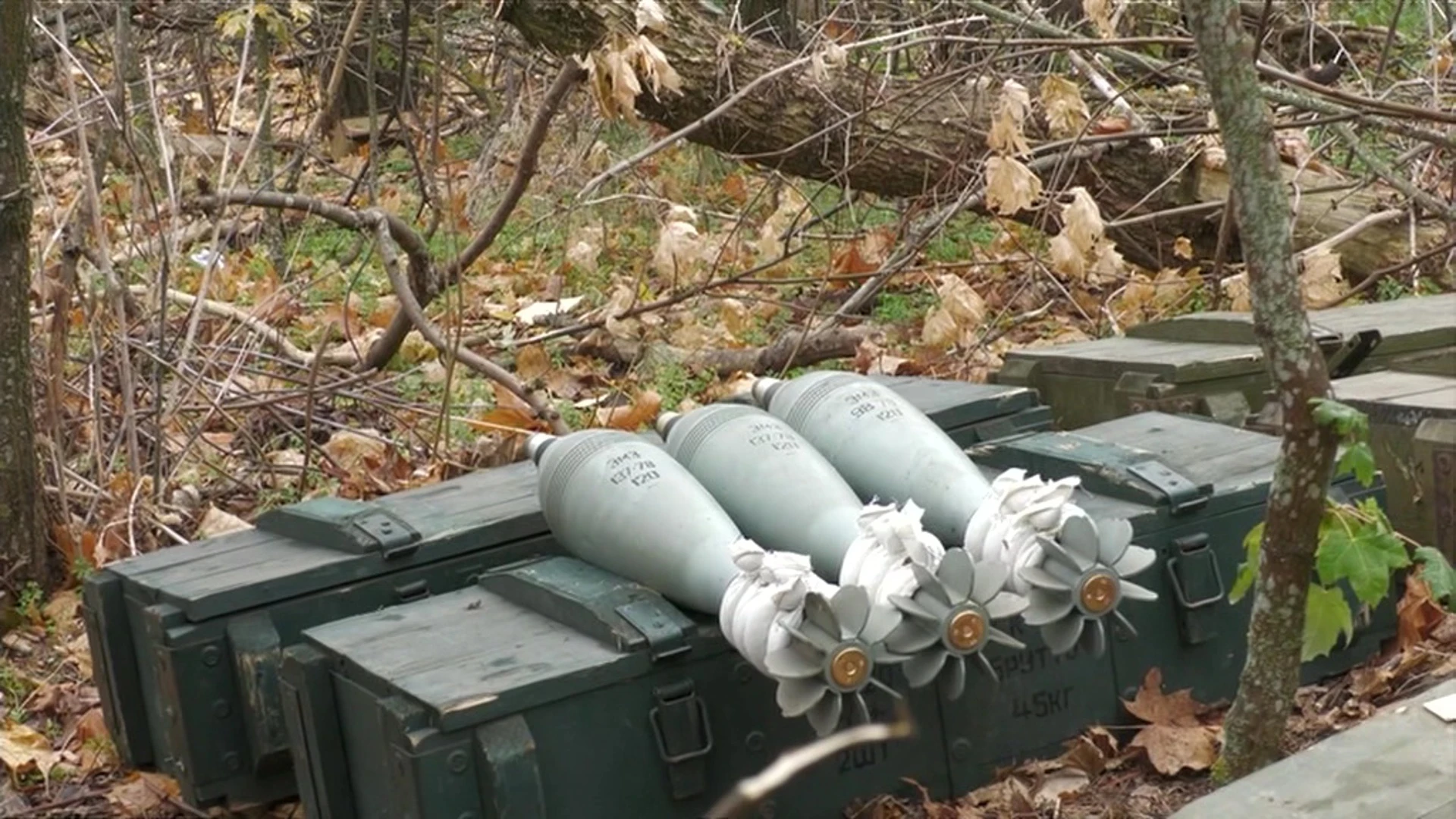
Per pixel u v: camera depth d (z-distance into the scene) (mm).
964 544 3207
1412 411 3832
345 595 3605
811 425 3576
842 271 6930
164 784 3910
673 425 3584
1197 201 6848
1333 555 2873
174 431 5938
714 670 3098
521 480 4078
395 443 5789
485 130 9625
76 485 5379
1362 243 6598
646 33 6688
